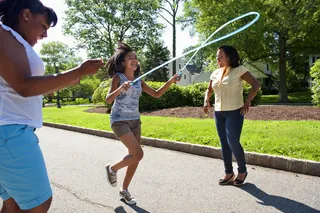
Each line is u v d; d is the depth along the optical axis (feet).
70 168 17.89
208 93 15.34
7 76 5.49
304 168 15.33
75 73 5.80
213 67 97.30
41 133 33.06
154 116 39.63
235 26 76.69
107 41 124.16
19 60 5.57
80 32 121.70
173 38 125.18
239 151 13.61
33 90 5.55
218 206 11.80
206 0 86.89
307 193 12.77
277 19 79.97
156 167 17.37
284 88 90.84
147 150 21.94
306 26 79.66
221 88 13.74
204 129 25.64
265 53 92.43
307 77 140.46
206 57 92.63
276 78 132.77
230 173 14.23
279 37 89.15
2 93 6.04
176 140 22.56
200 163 18.04
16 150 5.93
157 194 13.25
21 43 5.75
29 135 6.18
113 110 11.88
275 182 14.23
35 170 6.05
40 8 6.44
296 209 11.28
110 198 12.98
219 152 19.08
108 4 120.67
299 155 16.42
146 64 159.74
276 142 19.08
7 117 6.03
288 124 26.43
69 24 120.88
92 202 12.57
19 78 5.50
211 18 84.07
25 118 6.23
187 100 51.26
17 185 6.03
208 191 13.43
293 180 14.43
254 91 13.14
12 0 6.38
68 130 34.94
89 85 163.43
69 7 119.96
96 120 37.63
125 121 11.77
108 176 12.39
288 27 78.59
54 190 14.07
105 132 29.40
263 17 79.41
